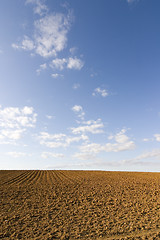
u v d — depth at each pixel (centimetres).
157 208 1491
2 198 1730
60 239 1036
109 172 4162
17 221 1252
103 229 1149
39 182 2603
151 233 1091
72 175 3516
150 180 2770
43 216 1346
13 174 3591
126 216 1347
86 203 1636
